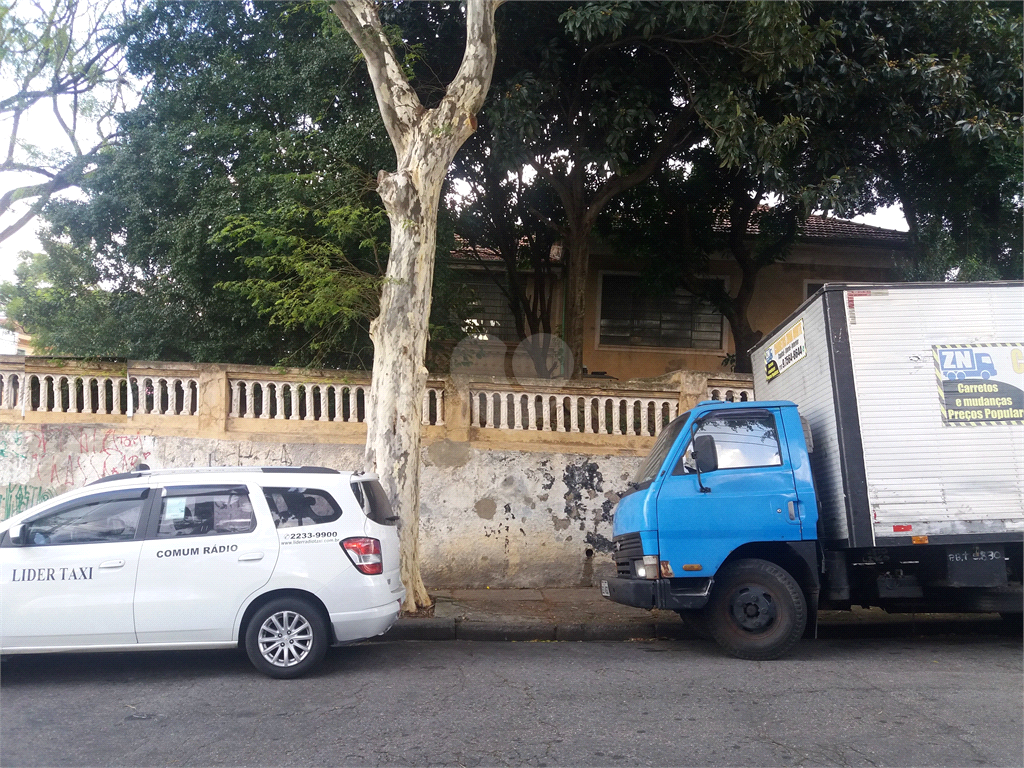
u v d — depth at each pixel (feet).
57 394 33.81
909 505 23.20
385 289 28.32
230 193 34.53
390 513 24.88
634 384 35.45
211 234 33.96
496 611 29.66
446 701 19.35
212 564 21.17
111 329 37.81
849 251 56.65
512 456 34.96
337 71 35.55
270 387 34.55
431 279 28.91
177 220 35.42
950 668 22.80
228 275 35.91
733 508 23.73
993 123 36.68
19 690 20.53
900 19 38.09
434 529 34.45
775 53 32.68
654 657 24.52
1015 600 24.12
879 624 28.76
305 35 37.83
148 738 16.80
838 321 24.02
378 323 28.58
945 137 40.88
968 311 23.98
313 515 22.00
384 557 22.54
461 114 28.53
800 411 26.43
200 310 37.19
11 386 33.81
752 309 57.72
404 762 15.46
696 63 37.17
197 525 21.54
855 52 37.93
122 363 34.04
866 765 15.34
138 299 38.09
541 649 25.95
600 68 39.52
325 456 34.17
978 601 24.35
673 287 51.11
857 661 23.75
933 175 44.83
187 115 37.04
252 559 21.27
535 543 34.68
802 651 25.34
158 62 38.63
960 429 23.47
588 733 17.04
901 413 23.57
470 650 25.71
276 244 32.78
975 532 23.12
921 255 45.01
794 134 33.88
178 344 37.60
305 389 34.53
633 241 51.31
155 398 34.04
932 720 17.89
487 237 50.96
